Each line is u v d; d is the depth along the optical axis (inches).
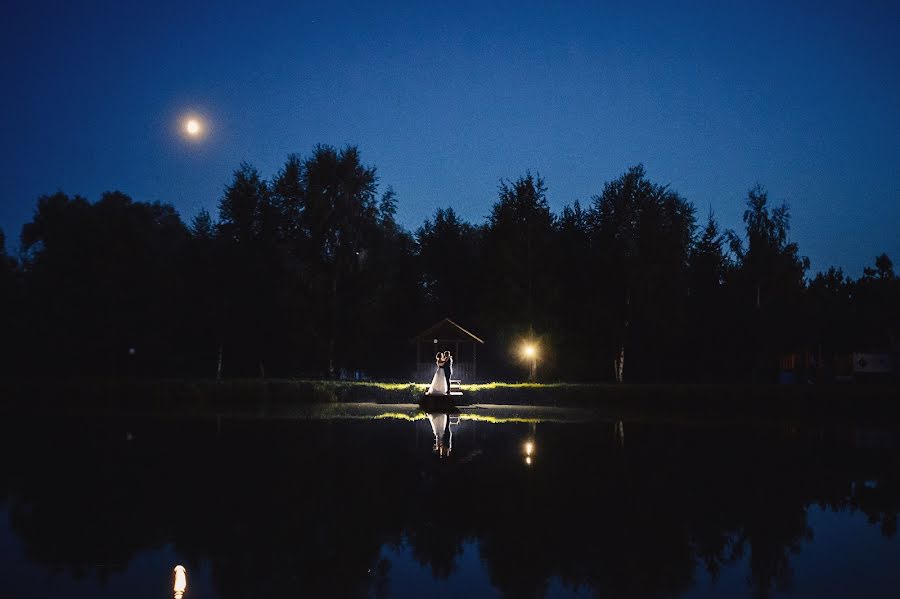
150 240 2625.5
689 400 1731.1
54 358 2121.1
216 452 885.8
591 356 2336.4
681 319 2171.5
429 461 813.2
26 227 2561.5
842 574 422.3
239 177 2380.7
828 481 721.0
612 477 721.0
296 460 818.2
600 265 2285.9
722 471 772.0
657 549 468.4
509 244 2273.6
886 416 1615.4
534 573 419.8
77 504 587.5
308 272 2338.8
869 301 2851.9
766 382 2284.7
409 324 2667.3
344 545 471.8
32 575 409.7
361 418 1405.0
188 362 2374.5
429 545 473.4
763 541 492.4
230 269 2287.2
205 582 400.2
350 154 2327.8
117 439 1031.0
